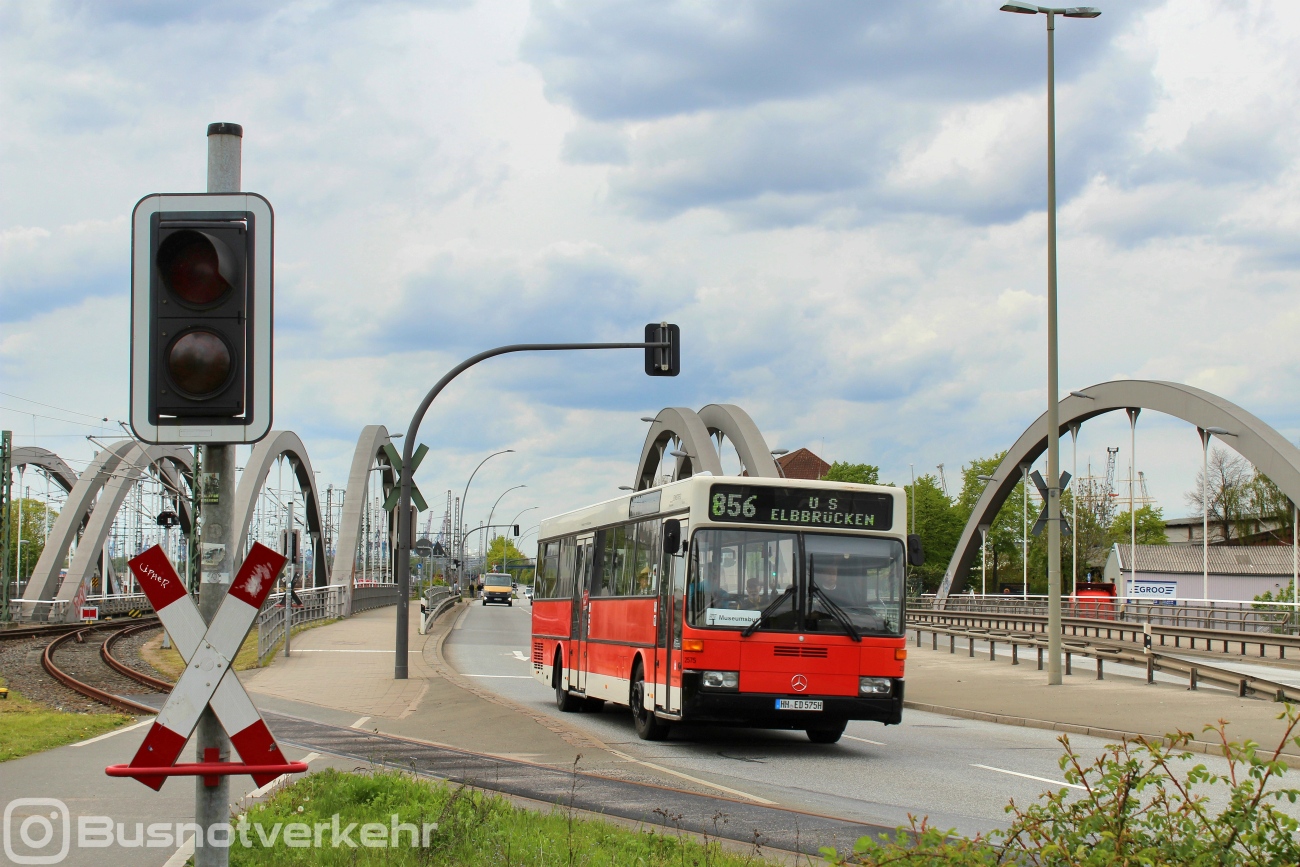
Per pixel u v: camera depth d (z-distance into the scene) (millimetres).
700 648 14383
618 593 17938
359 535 68875
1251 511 97125
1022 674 28344
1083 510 107312
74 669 27234
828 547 14898
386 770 11000
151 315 5176
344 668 27000
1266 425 49562
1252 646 39188
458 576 103562
